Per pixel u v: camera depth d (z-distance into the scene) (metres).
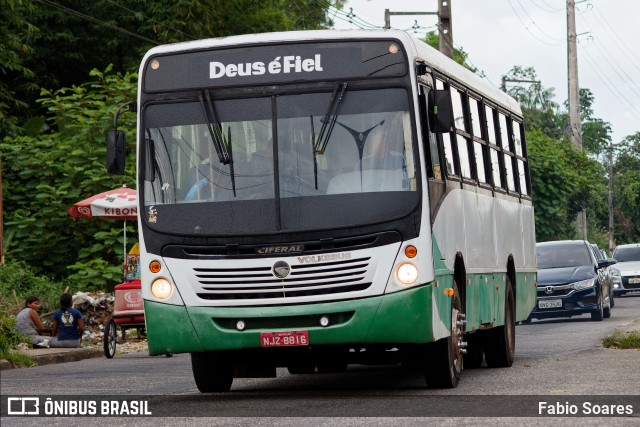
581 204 61.97
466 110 17.05
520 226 21.06
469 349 18.81
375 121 13.67
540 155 49.84
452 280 14.77
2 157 34.59
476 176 17.16
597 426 10.62
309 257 13.41
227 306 13.53
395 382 16.11
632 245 55.28
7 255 32.56
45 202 33.50
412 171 13.55
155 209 13.84
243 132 13.80
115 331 23.92
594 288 33.59
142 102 14.12
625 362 18.11
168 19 47.09
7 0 39.19
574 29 62.31
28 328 24.59
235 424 11.22
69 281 32.12
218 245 13.58
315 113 13.73
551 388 14.30
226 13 49.09
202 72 14.04
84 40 47.78
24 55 45.94
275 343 13.46
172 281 13.70
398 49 13.82
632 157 134.38
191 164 13.85
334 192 13.52
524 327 31.91
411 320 13.34
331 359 14.68
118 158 14.54
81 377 18.31
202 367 14.94
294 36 13.97
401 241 13.41
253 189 13.63
